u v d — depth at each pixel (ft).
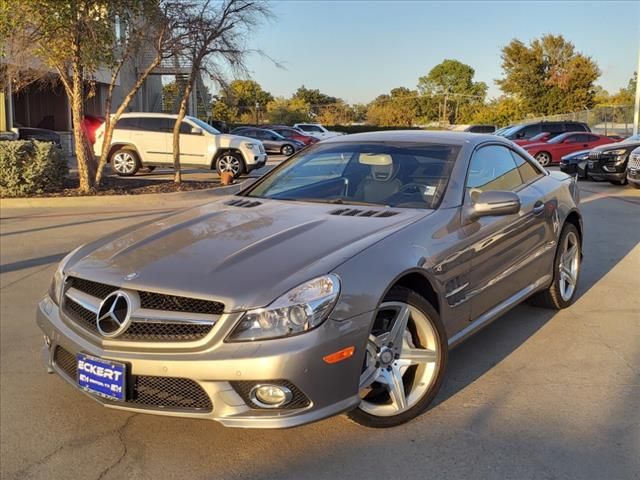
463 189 13.58
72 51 43.16
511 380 13.30
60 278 11.80
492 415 11.78
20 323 17.74
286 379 9.36
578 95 183.83
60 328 11.03
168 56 48.83
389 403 11.32
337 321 9.76
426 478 9.85
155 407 9.82
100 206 42.42
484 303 13.61
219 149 61.21
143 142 61.21
